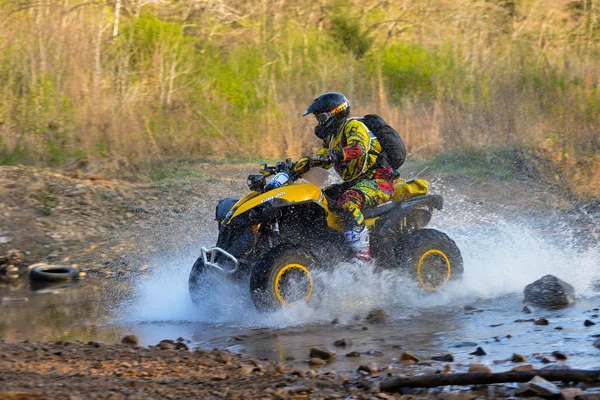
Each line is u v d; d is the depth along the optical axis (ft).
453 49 128.67
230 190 85.56
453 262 51.44
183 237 72.43
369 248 49.21
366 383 31.50
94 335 44.80
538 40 137.69
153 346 40.09
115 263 66.64
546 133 100.68
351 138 48.52
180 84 113.50
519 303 48.47
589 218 77.97
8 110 96.43
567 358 34.55
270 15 144.36
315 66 122.72
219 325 46.14
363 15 149.38
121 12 133.28
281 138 104.22
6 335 45.09
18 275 64.75
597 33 142.00
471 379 30.09
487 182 89.86
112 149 93.25
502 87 107.65
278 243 47.50
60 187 80.84
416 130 105.19
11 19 108.27
